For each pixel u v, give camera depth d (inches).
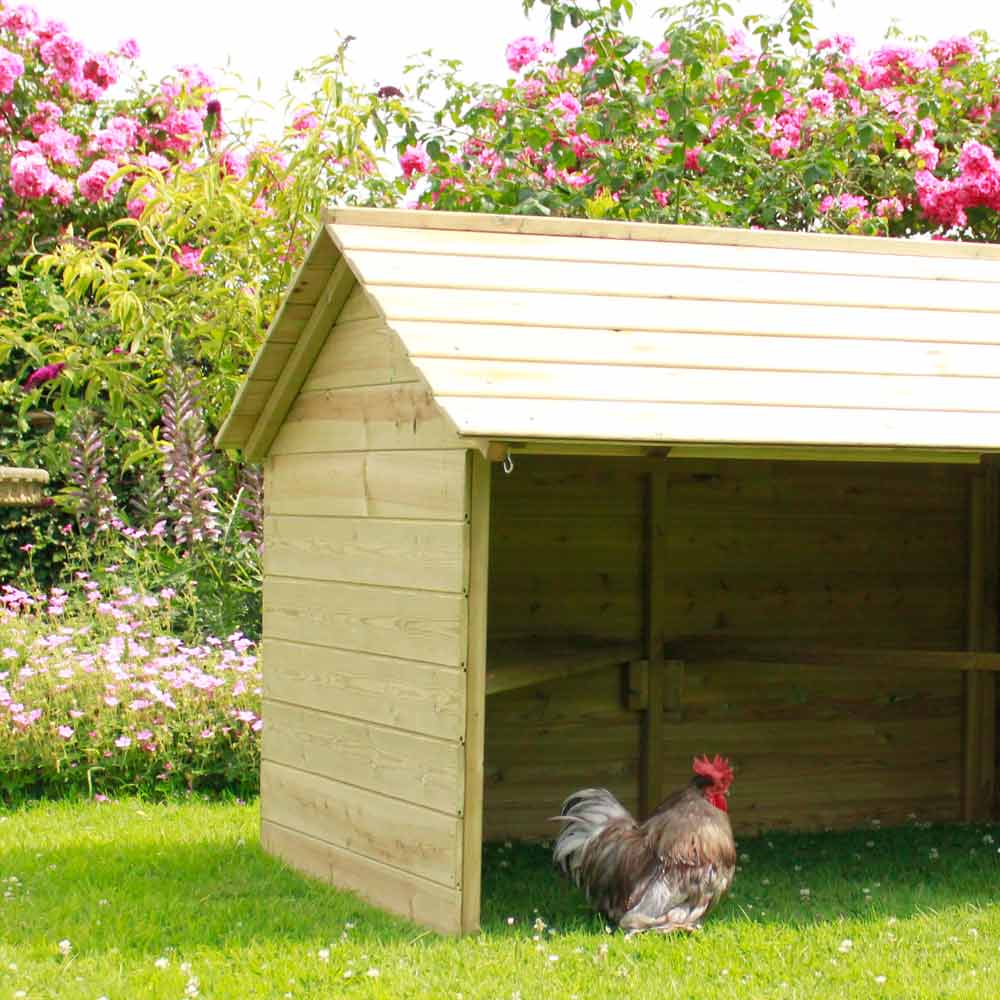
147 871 213.8
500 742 234.7
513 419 187.6
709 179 290.4
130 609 272.4
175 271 290.5
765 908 205.0
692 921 196.9
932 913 203.2
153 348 299.4
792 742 244.2
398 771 200.4
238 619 276.1
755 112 298.5
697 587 242.1
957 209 298.0
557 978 185.0
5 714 243.1
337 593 210.1
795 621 245.4
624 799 238.8
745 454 201.9
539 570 236.2
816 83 311.3
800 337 207.2
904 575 248.7
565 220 216.1
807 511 245.3
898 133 307.3
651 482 238.4
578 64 300.2
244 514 282.8
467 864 193.5
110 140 343.9
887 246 226.4
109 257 346.9
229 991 182.5
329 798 210.7
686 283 212.1
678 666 239.0
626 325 203.2
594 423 189.5
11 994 181.5
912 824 247.1
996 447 197.8
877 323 211.9
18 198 348.2
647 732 238.1
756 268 217.3
